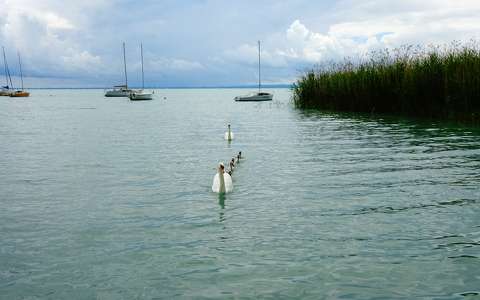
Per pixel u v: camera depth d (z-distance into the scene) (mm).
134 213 12070
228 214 11805
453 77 34656
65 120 49562
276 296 7367
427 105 37375
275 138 28125
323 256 8914
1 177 17172
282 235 10125
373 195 13359
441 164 17812
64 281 8062
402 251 9102
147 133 33875
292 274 8148
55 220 11562
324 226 10688
